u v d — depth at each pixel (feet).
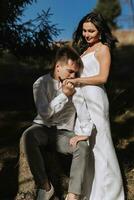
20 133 28.91
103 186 16.03
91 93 15.79
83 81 15.60
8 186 19.22
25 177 17.43
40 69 44.34
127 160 20.17
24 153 16.34
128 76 46.44
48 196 16.07
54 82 15.78
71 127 16.11
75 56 15.79
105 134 15.94
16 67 47.42
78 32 16.72
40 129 15.92
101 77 15.65
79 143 15.52
